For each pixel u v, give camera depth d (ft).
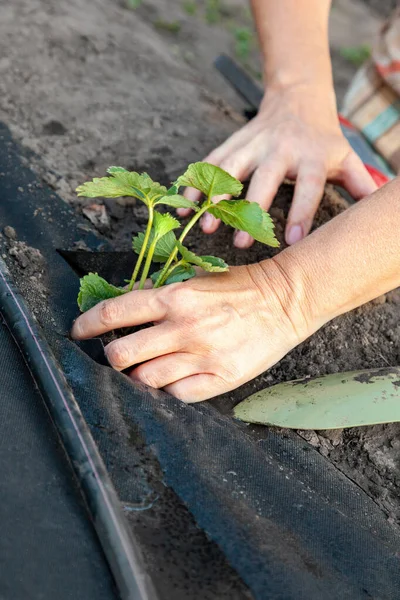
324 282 2.30
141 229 2.86
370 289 2.32
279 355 2.34
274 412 2.38
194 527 1.99
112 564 1.90
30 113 3.11
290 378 2.54
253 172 2.80
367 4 6.75
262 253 2.75
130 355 2.23
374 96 3.48
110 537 1.91
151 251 2.30
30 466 2.01
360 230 2.29
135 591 1.86
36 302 2.39
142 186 2.18
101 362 2.27
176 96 3.45
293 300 2.30
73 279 2.56
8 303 2.27
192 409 2.28
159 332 2.23
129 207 2.91
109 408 2.16
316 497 2.22
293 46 2.98
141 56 3.62
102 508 1.94
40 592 1.85
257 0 3.05
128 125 3.19
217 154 2.82
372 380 2.45
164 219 2.26
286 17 3.01
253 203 2.19
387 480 2.42
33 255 2.53
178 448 2.13
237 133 2.87
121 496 2.00
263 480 2.18
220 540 1.97
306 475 2.30
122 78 3.44
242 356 2.28
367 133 3.47
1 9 3.55
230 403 2.43
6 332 2.25
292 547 2.04
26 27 3.50
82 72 3.39
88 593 1.87
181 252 2.27
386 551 2.16
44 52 3.41
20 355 2.21
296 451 2.36
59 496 1.98
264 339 2.30
